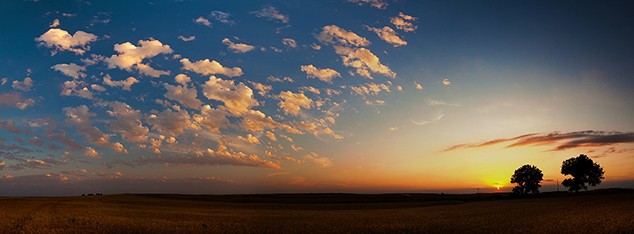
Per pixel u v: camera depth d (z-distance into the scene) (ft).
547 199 301.43
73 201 260.83
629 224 117.08
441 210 216.74
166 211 195.62
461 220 145.79
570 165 367.25
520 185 386.52
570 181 372.17
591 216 143.33
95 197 330.54
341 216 174.19
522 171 384.68
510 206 235.20
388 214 187.01
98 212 173.37
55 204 219.20
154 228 116.57
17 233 100.63
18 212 157.28
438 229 118.21
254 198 382.22
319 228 122.72
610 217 136.98
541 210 188.34
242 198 377.09
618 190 375.45
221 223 135.64
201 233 109.60
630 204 200.03
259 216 172.55
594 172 359.25
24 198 294.46
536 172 380.58
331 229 120.26
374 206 276.21
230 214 183.42
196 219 152.25
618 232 103.40
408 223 137.08
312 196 424.46
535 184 379.96
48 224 118.62
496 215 166.09
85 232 105.60
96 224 122.83
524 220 137.69
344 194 463.01
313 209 244.01
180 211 199.93
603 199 263.08
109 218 144.25
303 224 134.62
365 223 138.41
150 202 284.61
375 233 111.86
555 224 122.01
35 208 183.32
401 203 314.55
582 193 384.88
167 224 128.16
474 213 184.03
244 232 113.19
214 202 307.78
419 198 388.78
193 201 316.60
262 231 115.55
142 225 123.24
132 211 187.73
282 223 138.41
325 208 255.09
